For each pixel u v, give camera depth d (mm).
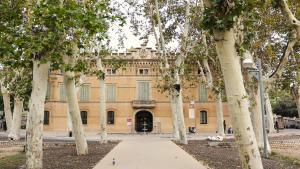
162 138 41500
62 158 19016
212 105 64875
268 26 22359
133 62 64938
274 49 26188
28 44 13133
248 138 9328
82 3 15070
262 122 19469
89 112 64250
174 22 35562
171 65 33938
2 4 14109
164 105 64625
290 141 33062
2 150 24594
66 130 62625
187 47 32844
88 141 35312
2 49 13703
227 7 9273
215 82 38156
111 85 65188
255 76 19453
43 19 13156
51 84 62781
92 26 13242
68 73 20422
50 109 62562
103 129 31578
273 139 36125
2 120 69625
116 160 17812
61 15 12898
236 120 9391
